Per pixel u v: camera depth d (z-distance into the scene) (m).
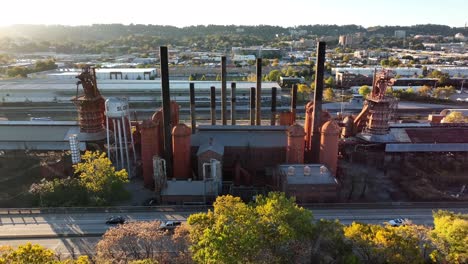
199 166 90.50
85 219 76.81
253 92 126.06
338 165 104.62
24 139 109.31
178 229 56.97
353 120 118.38
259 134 104.25
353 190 91.56
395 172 102.88
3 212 78.88
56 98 199.38
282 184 85.19
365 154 109.38
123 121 96.00
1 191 89.50
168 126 93.44
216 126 107.81
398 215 78.38
